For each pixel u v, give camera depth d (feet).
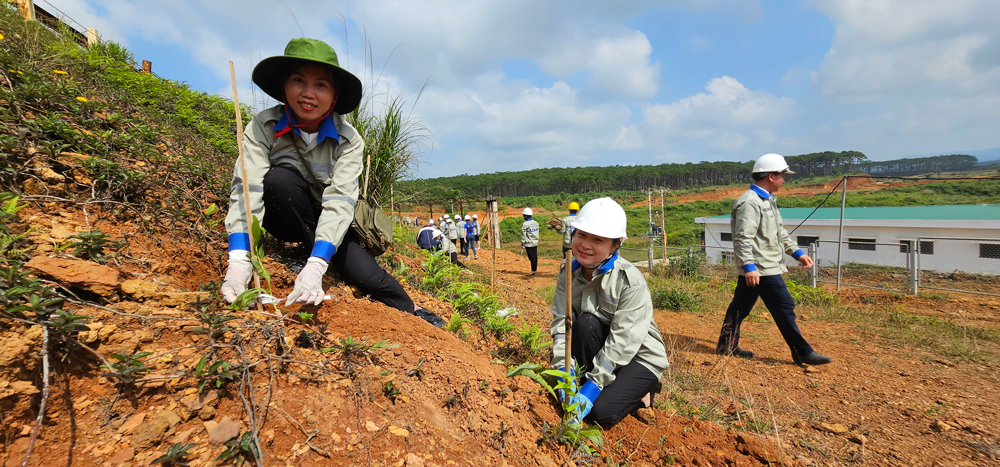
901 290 28.78
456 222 46.14
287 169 7.59
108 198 7.27
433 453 5.25
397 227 20.15
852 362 13.97
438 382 6.53
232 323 5.45
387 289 8.75
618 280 7.85
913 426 9.53
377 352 6.44
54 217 6.38
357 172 7.70
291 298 6.00
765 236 13.70
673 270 37.35
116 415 4.15
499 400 6.88
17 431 3.62
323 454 4.60
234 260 6.26
